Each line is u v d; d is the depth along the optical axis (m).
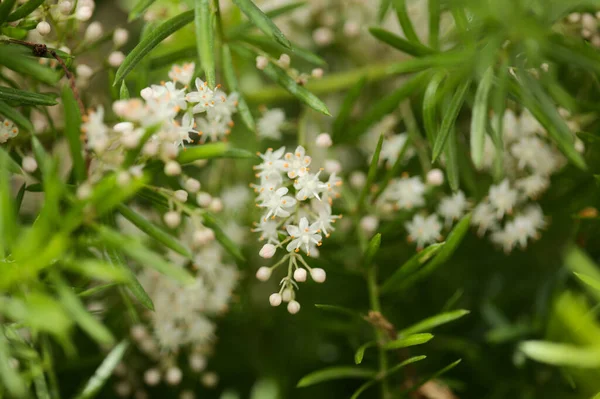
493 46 0.42
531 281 0.48
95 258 0.42
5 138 0.42
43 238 0.38
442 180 0.46
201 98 0.42
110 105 0.48
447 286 0.49
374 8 0.50
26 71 0.41
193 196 0.44
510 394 0.47
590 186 0.45
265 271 0.42
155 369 0.47
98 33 0.45
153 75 0.47
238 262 0.47
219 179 0.49
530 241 0.49
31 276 0.39
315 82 0.49
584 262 0.40
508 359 0.47
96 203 0.38
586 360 0.39
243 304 0.48
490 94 0.43
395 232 0.46
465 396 0.48
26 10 0.41
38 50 0.42
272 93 0.48
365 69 0.49
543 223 0.46
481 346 0.48
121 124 0.40
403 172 0.48
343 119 0.45
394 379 0.48
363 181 0.47
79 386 0.47
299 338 0.49
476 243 0.49
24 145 0.44
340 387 0.49
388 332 0.43
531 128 0.46
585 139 0.43
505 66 0.42
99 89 0.49
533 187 0.46
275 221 0.44
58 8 0.43
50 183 0.38
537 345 0.40
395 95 0.44
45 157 0.40
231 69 0.44
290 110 0.51
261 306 0.49
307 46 0.51
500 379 0.47
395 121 0.48
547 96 0.44
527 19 0.42
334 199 0.46
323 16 0.51
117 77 0.41
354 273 0.44
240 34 0.45
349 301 0.48
